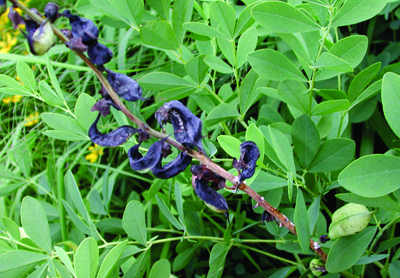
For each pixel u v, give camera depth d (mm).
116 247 319
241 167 296
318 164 370
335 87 484
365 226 336
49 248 359
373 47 567
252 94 414
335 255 344
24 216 353
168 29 386
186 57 470
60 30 266
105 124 577
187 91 431
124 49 570
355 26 555
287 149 351
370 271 445
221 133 516
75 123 407
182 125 292
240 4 606
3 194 538
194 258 504
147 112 591
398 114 293
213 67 409
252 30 392
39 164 679
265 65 361
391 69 450
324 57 331
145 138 286
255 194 316
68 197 525
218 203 310
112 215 594
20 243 384
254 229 535
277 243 417
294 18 331
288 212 409
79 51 263
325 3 340
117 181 625
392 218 363
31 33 260
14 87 395
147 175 604
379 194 298
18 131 611
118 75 279
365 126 514
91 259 303
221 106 410
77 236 469
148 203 514
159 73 420
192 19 579
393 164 293
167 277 369
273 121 429
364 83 375
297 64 499
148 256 372
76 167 691
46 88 396
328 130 391
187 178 454
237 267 512
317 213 370
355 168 298
